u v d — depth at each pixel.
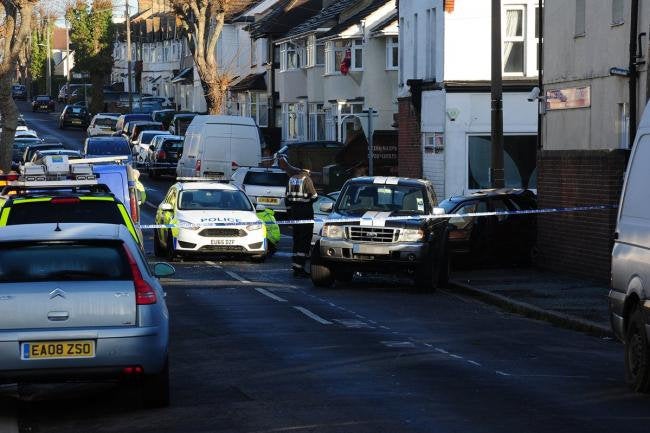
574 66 69.25
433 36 105.19
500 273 66.38
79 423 27.64
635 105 61.03
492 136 68.75
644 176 32.94
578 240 63.75
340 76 152.00
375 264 58.03
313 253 59.41
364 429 26.16
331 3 178.50
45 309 26.94
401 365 35.66
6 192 43.47
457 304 54.38
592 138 67.06
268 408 28.67
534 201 69.94
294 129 178.12
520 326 47.12
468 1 99.88
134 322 27.34
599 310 50.16
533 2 100.44
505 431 25.97
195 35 170.62
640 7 60.44
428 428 26.27
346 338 41.66
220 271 67.56
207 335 42.09
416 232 57.81
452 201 69.06
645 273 31.39
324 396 30.30
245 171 106.50
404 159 112.75
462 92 100.19
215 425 26.75
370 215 58.72
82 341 26.95
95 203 39.41
